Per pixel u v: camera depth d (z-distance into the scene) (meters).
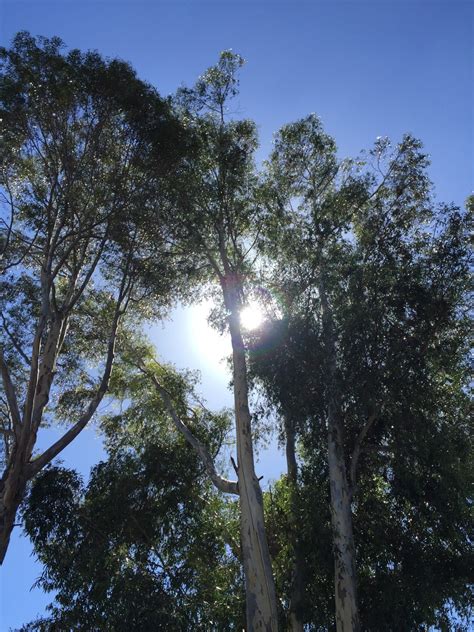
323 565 14.12
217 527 17.06
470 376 16.28
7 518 13.47
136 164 16.86
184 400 19.50
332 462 14.72
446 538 14.58
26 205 17.00
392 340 14.91
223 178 18.38
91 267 17.38
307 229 17.02
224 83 18.95
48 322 18.31
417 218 17.20
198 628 14.73
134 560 15.91
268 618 12.78
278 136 19.03
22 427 14.53
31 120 16.16
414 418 14.61
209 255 18.12
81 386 19.89
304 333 15.24
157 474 17.16
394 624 13.54
